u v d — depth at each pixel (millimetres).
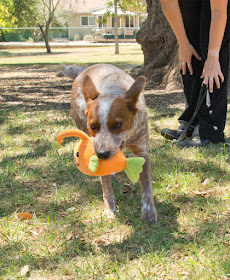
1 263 3016
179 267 2855
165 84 10711
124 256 3037
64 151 5535
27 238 3393
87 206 3961
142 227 3439
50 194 4281
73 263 2945
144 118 3611
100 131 3195
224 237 3168
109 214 3697
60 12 43156
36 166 5082
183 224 3473
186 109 5637
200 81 5406
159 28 10914
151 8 11070
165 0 5062
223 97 5316
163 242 3197
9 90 11719
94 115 3205
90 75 4176
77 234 3426
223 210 3668
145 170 3707
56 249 3201
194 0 5082
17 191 4367
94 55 26922
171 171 4574
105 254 3066
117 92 3486
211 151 5234
